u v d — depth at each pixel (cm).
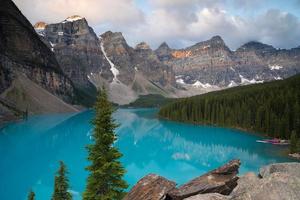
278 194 1700
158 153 9869
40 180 6600
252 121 15100
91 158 2514
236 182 2444
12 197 5531
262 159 8606
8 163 8150
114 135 2553
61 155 9175
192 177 7012
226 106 17088
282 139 12125
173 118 19950
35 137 12344
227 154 9525
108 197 2422
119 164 2511
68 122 18050
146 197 2194
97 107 2550
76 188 5928
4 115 17200
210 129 15525
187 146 11162
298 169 2497
